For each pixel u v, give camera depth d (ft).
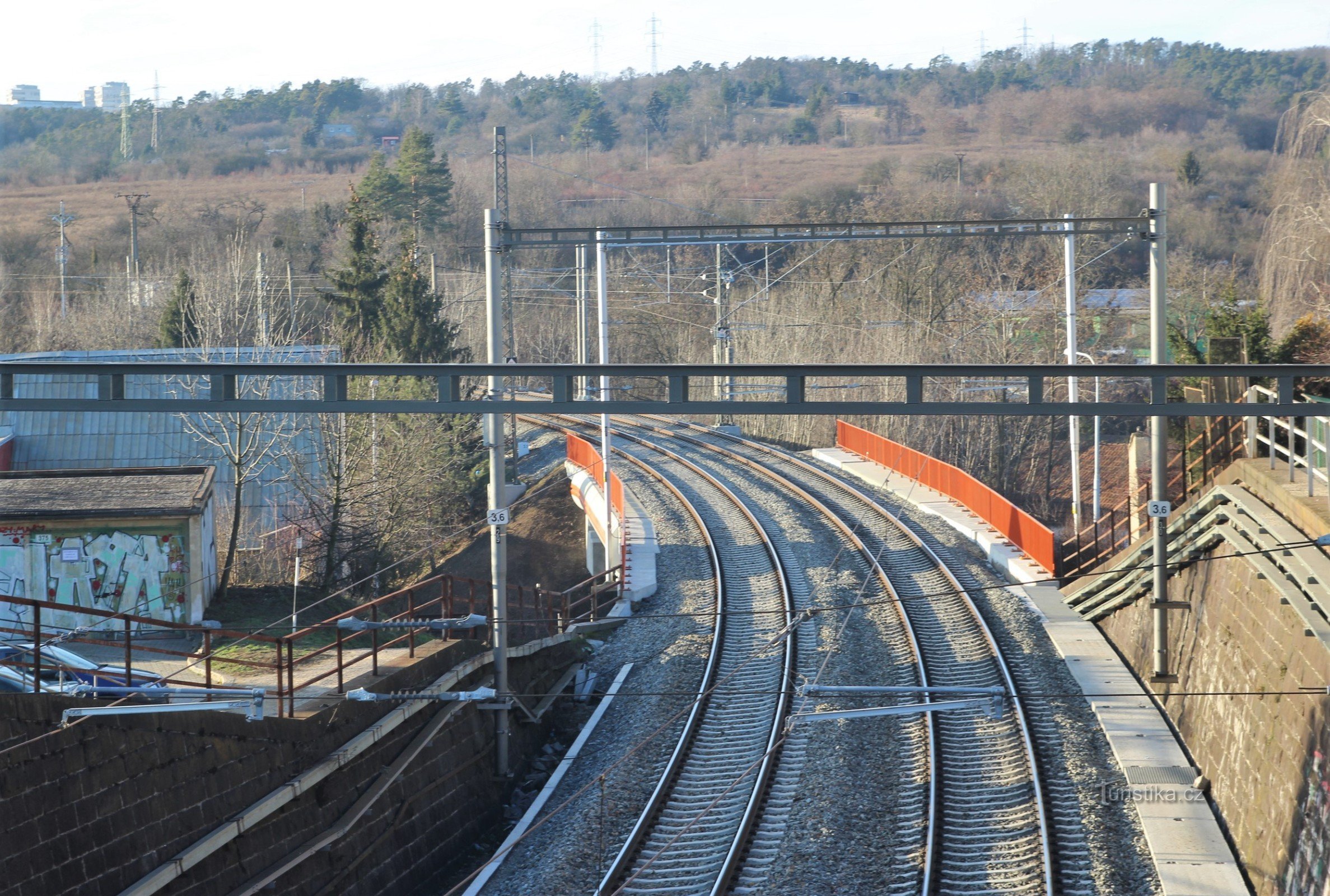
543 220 652.89
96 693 77.77
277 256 570.46
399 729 102.42
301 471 201.36
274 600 158.30
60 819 67.77
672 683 136.26
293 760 88.07
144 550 134.92
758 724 119.96
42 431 225.15
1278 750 100.32
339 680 95.86
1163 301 118.11
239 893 79.05
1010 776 103.86
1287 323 205.57
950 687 122.42
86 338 405.39
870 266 394.32
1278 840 96.37
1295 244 209.36
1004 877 86.22
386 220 556.92
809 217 525.75
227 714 81.51
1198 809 97.40
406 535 228.02
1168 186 520.83
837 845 92.48
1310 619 94.58
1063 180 489.67
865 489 241.55
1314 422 115.65
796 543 196.85
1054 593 162.40
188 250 579.48
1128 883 85.56
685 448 301.43
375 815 96.32
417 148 565.94
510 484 303.27
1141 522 166.40
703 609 164.04
